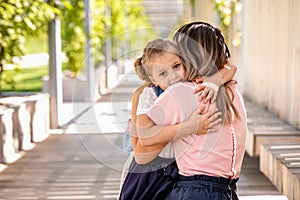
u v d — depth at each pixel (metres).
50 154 5.13
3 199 3.66
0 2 4.84
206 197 1.64
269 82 5.15
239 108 1.77
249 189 3.83
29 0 5.41
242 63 6.59
